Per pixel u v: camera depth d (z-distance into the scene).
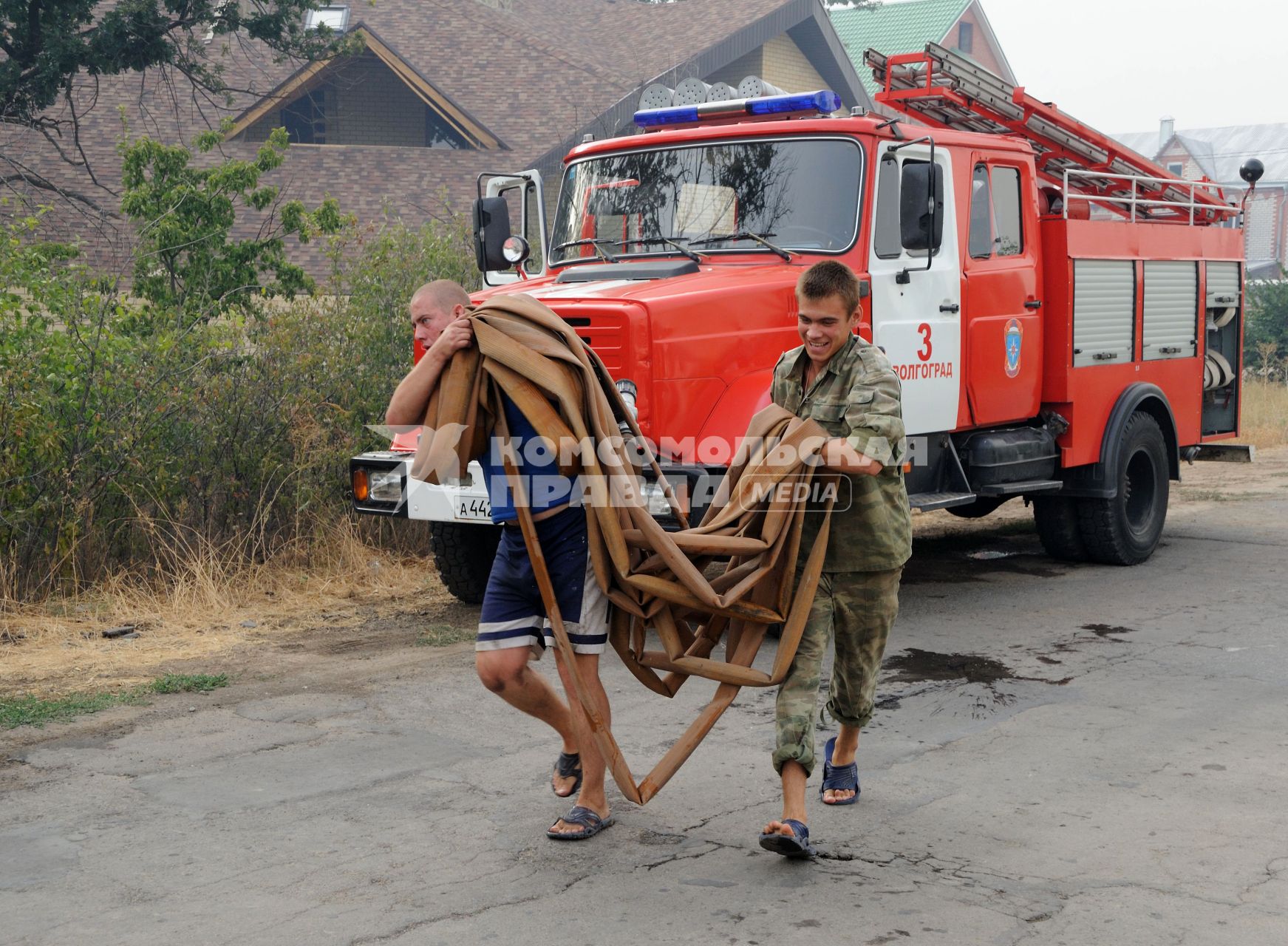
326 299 10.23
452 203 21.30
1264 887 3.97
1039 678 6.40
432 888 3.99
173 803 4.71
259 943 3.63
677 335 6.53
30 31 17.50
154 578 8.12
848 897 3.91
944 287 7.78
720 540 4.10
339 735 5.51
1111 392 9.14
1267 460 15.63
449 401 4.14
